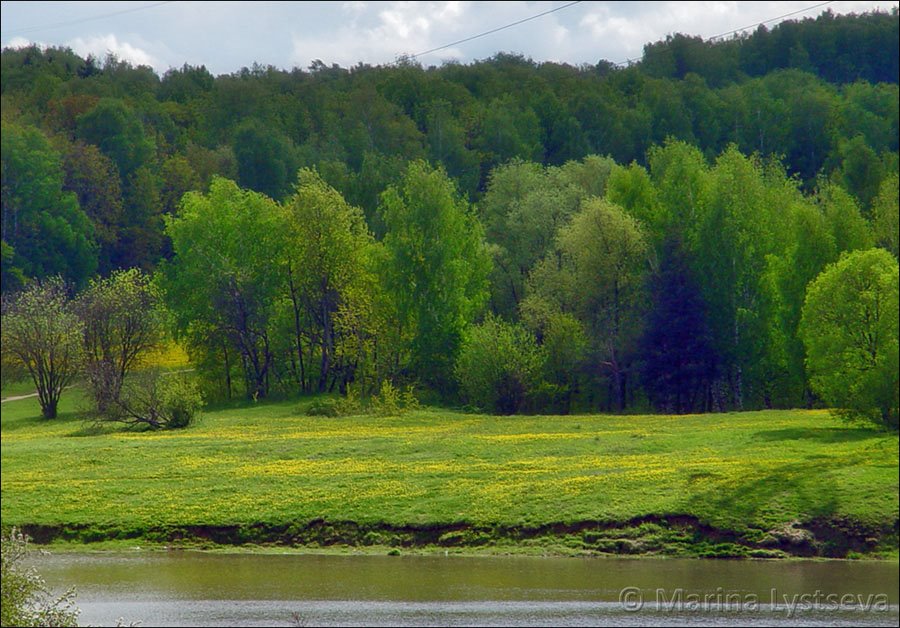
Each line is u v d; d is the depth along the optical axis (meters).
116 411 61.50
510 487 40.56
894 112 82.94
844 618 27.02
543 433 55.88
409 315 86.12
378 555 35.72
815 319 51.59
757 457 43.25
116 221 73.81
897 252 55.69
